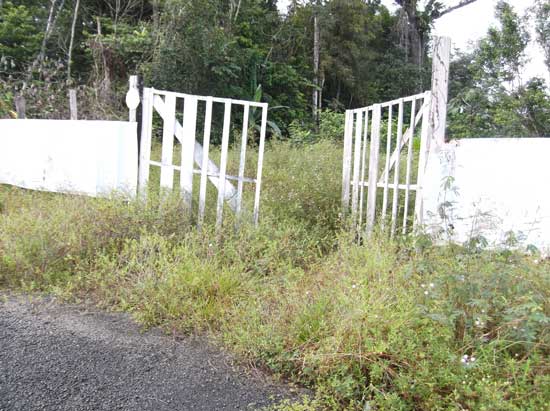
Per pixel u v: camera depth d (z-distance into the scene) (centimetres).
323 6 1822
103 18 1377
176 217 429
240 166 450
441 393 218
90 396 220
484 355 219
